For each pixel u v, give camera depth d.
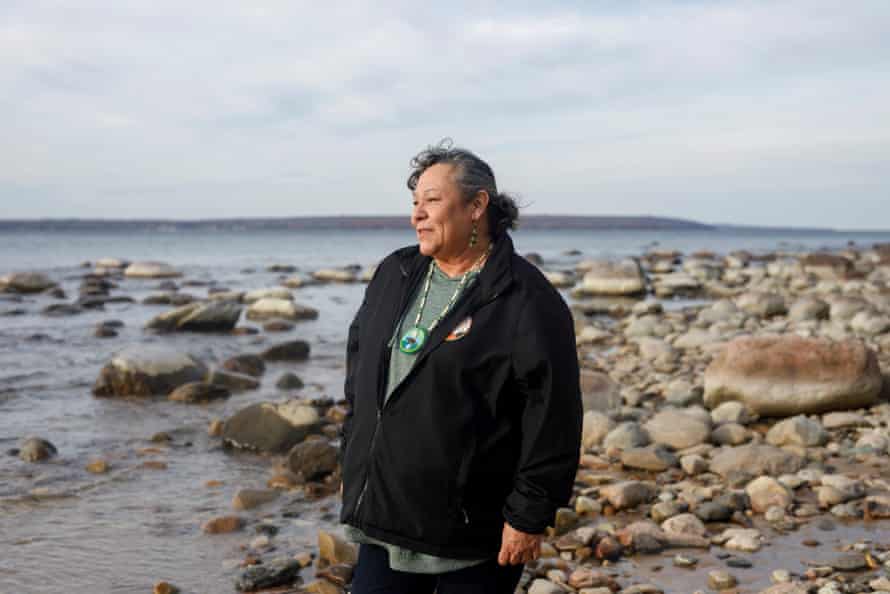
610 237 187.75
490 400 2.48
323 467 6.90
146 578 4.86
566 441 2.45
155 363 10.83
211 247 93.56
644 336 16.00
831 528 5.43
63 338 16.06
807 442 7.42
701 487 6.24
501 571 2.61
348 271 36.22
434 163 2.68
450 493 2.50
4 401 10.23
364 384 2.66
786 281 31.25
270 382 11.73
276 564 4.87
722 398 8.81
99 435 8.55
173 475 7.13
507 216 2.70
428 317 2.62
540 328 2.44
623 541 5.15
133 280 33.78
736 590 4.46
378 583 2.63
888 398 8.75
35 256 63.56
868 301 18.48
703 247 108.81
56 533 5.64
